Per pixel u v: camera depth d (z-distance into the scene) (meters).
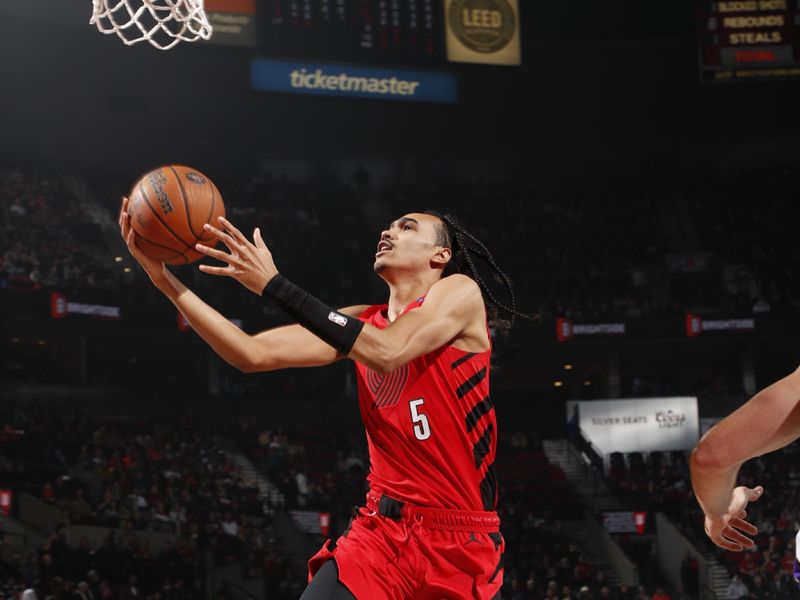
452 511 4.52
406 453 4.57
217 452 36.28
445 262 5.00
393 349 4.27
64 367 38.50
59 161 44.03
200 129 47.41
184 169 4.77
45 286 35.12
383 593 4.45
